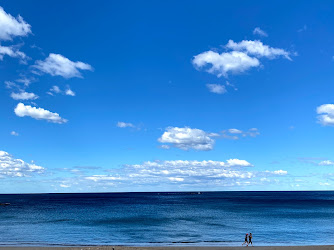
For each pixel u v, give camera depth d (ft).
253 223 238.89
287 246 130.52
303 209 393.09
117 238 167.53
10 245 141.28
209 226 220.64
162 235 178.50
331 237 171.83
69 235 178.19
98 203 569.23
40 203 574.97
